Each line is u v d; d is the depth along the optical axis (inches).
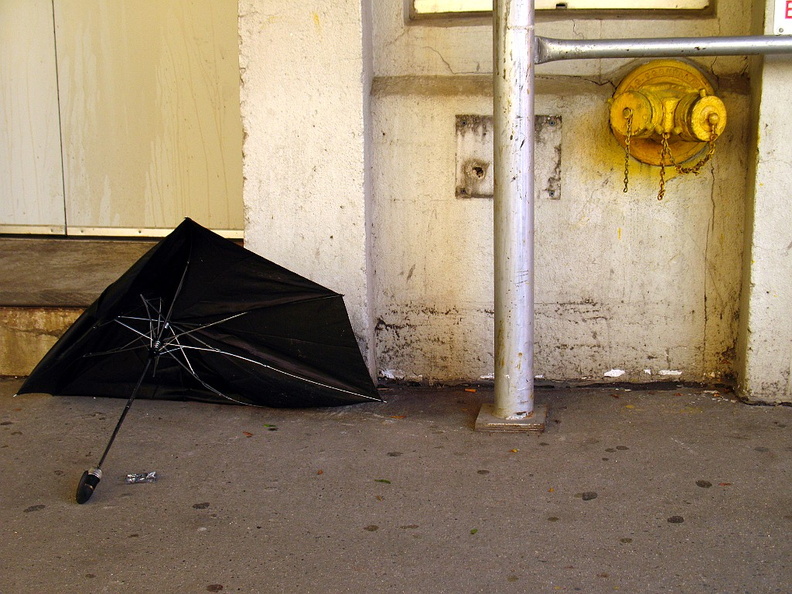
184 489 142.5
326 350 166.2
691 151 171.6
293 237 182.9
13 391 190.1
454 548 122.2
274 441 161.9
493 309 178.4
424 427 167.0
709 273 179.6
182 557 121.3
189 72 219.6
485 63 181.0
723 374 183.0
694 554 119.2
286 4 175.0
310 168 179.8
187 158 223.3
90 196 228.4
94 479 138.9
